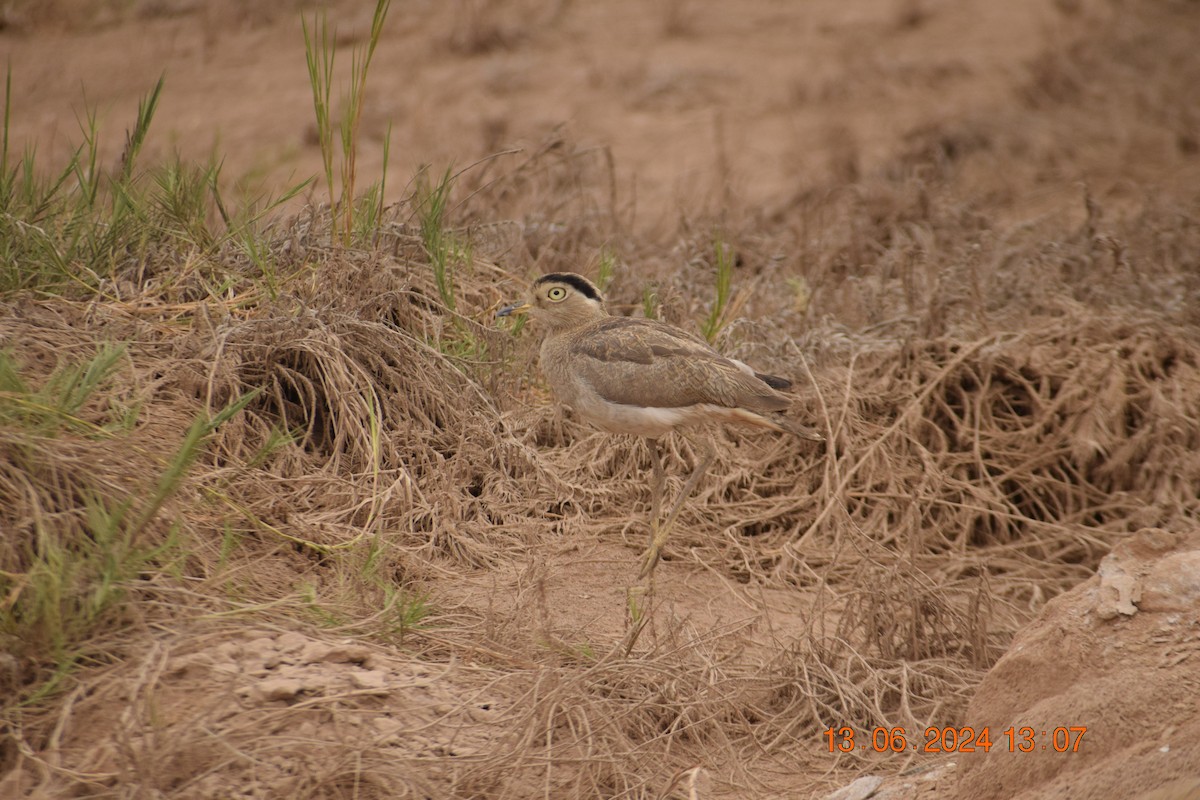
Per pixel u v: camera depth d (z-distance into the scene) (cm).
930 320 1673
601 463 1503
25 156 1548
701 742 1030
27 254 1373
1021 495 1528
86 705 902
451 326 1526
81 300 1355
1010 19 3706
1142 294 1791
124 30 3325
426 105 2961
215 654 955
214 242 1495
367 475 1280
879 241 2111
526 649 1084
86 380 1086
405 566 1215
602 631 1188
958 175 2630
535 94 3070
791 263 2023
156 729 865
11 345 1176
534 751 942
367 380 1331
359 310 1423
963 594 1340
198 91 2969
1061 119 2969
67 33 3288
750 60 3375
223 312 1369
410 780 888
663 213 2341
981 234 1961
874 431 1529
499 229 1825
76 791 841
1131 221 2172
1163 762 784
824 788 999
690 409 1297
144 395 1184
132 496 1017
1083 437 1536
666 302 1664
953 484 1483
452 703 977
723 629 1218
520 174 2095
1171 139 2827
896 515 1477
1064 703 859
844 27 3625
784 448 1546
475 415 1423
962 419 1587
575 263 1844
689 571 1363
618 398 1303
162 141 2652
